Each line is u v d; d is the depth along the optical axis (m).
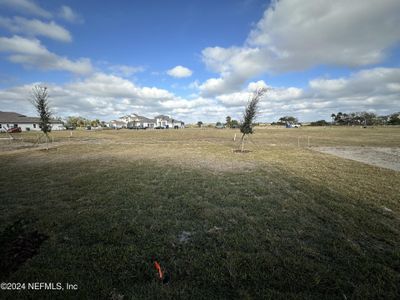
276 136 38.03
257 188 6.82
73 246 3.55
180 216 4.75
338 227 4.20
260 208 5.19
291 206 5.30
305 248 3.47
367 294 2.50
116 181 7.64
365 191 6.50
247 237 3.85
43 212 4.94
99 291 2.52
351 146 21.59
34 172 9.08
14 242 2.49
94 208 5.17
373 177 8.36
